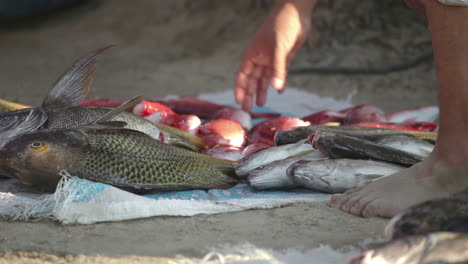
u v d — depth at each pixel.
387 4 8.52
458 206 2.02
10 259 2.30
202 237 2.54
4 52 9.94
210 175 3.22
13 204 2.79
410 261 1.81
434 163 2.73
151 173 3.04
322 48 8.23
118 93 6.59
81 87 3.57
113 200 2.76
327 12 8.62
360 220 2.73
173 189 3.09
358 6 8.58
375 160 3.19
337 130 3.67
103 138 3.03
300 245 2.43
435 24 2.63
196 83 7.29
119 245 2.45
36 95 6.43
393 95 6.79
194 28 10.16
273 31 3.74
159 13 11.16
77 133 2.99
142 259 2.29
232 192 3.16
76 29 11.55
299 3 3.79
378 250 1.85
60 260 2.29
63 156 2.90
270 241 2.48
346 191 2.99
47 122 3.35
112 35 10.88
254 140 4.08
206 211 2.86
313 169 3.07
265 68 3.89
